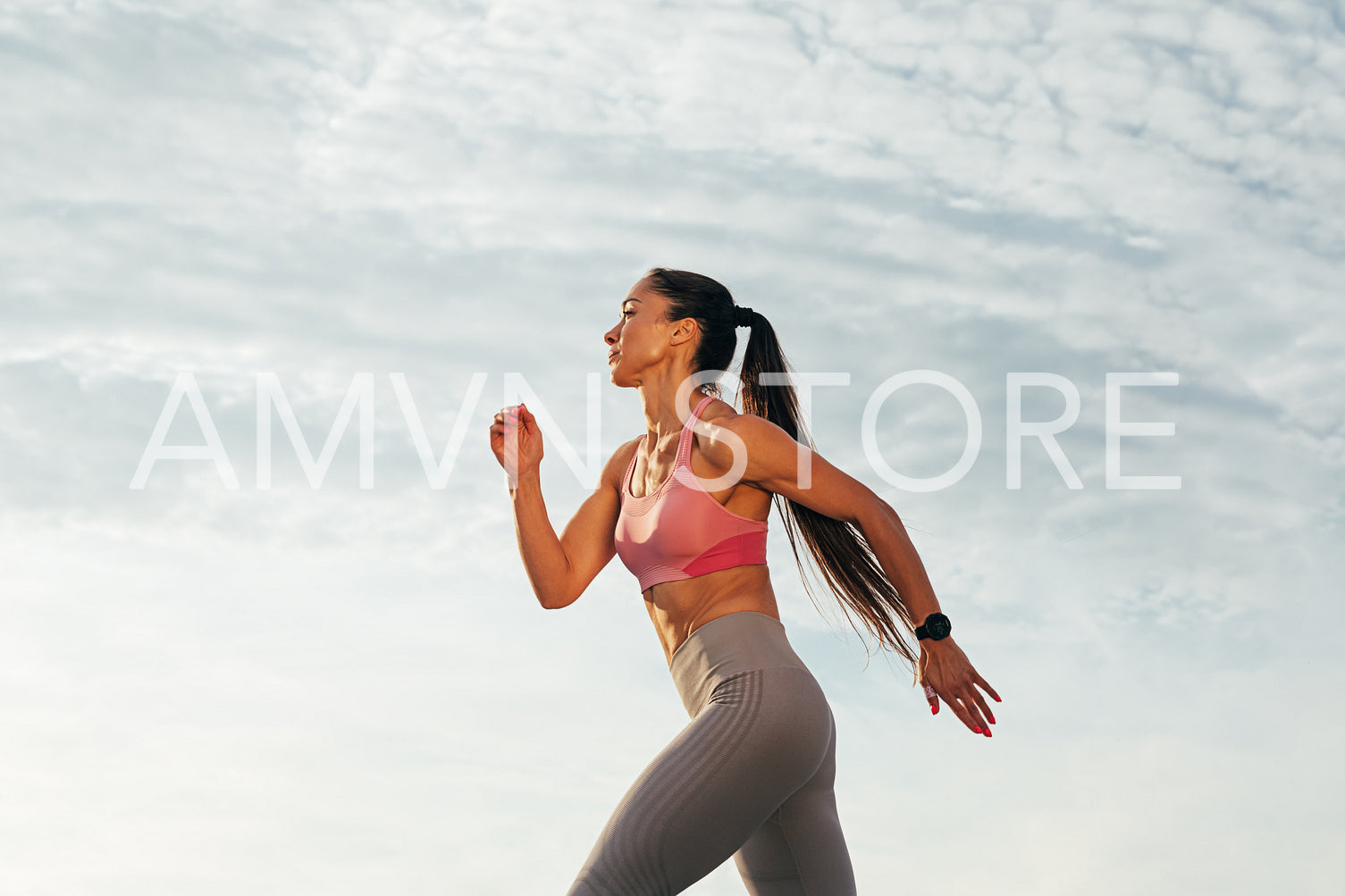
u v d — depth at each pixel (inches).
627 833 97.1
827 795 113.5
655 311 118.3
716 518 109.3
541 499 120.9
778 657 105.2
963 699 104.2
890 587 114.4
